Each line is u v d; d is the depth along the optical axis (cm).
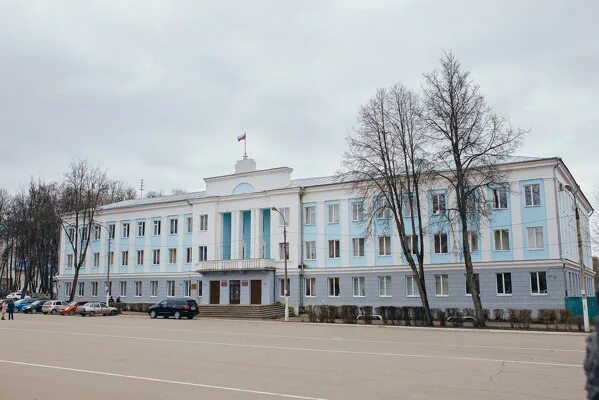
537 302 3778
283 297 4912
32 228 7731
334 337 2512
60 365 1466
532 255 3850
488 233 4028
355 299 4578
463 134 3375
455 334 2755
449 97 3431
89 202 6388
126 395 1023
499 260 3959
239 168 5481
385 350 1889
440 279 4206
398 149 3744
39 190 7794
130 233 6238
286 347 2003
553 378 1238
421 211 4341
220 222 5509
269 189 5122
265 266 4897
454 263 4141
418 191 3966
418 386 1132
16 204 8062
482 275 4016
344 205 4747
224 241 5547
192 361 1566
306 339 2391
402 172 3772
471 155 3388
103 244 6512
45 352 1792
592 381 418
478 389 1096
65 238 7031
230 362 1543
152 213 6081
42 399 987
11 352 1789
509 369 1389
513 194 3959
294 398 995
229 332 2842
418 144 3688
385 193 3816
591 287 5419
